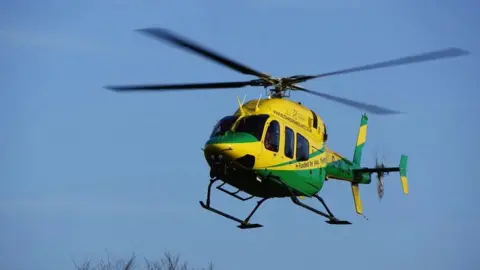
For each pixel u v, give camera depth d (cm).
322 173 10844
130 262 14150
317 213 10438
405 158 12725
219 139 9450
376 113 10362
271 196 10206
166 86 9712
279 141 9794
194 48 9250
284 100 10319
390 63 9619
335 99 10494
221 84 10106
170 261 14088
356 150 13450
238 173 9644
